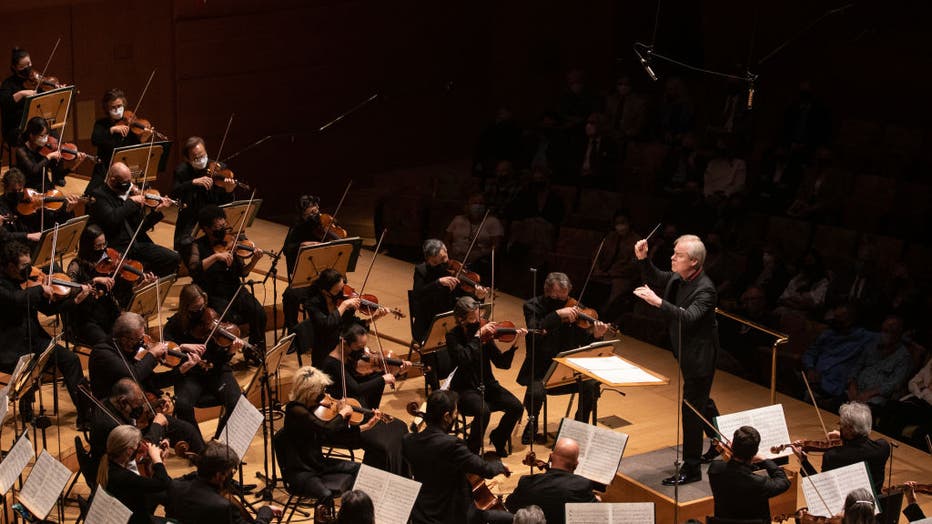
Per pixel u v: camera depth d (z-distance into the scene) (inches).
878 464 514.6
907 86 1021.8
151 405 521.0
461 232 963.3
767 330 585.0
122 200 687.7
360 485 460.8
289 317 686.5
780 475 490.0
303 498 543.8
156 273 704.4
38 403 605.3
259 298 760.3
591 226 1010.7
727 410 686.5
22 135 744.3
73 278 604.4
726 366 843.4
